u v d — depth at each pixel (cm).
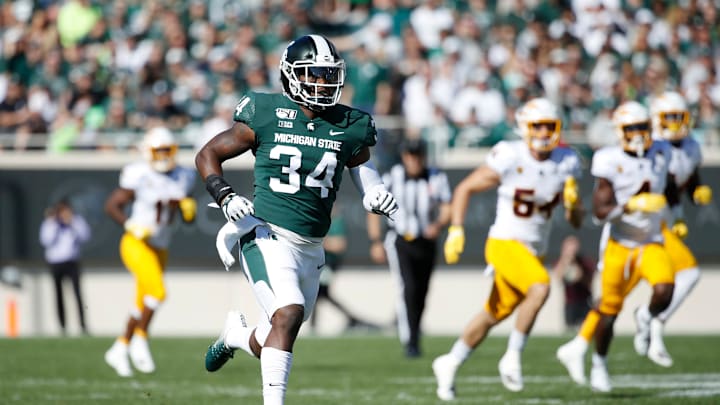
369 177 1883
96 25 5700
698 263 4822
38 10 6006
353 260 4819
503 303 2517
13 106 5412
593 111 5206
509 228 2545
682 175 3003
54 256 4669
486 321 2517
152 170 3203
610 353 3597
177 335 4681
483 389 2717
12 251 4816
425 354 3681
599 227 4706
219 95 5334
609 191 2648
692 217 4741
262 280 1789
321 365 3334
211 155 1802
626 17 5759
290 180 1822
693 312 4841
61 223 4694
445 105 5194
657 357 3014
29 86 5569
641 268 2641
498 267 2522
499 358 3541
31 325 4850
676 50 5775
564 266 4678
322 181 1830
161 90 5312
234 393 2658
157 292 3092
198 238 4800
